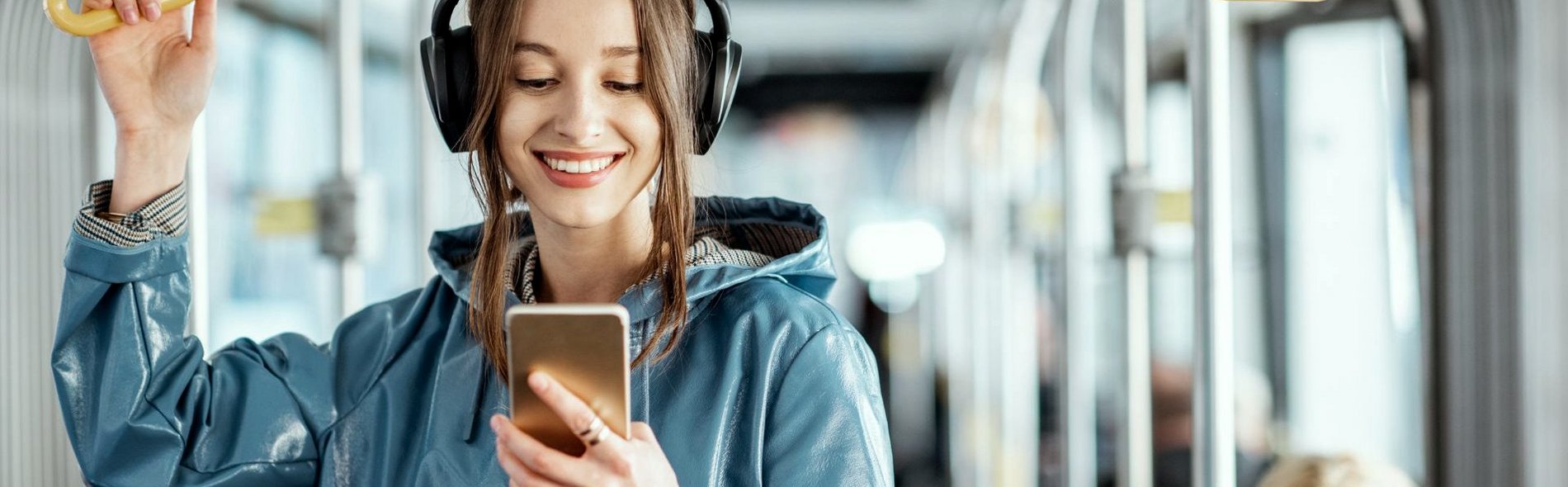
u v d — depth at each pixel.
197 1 1.12
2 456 1.92
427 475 1.14
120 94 1.11
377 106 4.75
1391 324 3.72
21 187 1.90
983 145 4.82
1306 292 3.90
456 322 1.20
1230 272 1.79
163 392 1.15
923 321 6.98
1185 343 4.32
